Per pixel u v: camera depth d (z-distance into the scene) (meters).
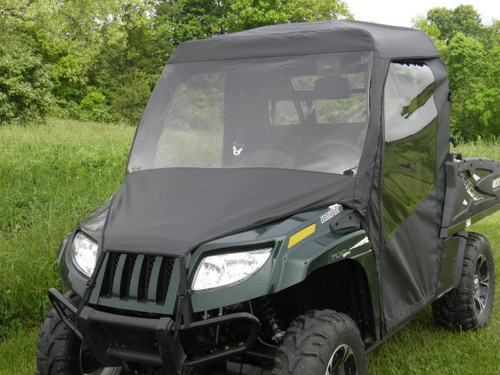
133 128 25.73
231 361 3.52
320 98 3.89
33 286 5.50
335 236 3.35
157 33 53.00
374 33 4.22
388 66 4.05
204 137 4.00
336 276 3.77
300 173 3.65
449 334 5.21
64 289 5.58
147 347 3.18
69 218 6.86
